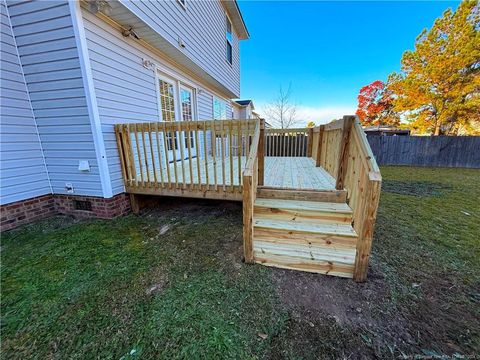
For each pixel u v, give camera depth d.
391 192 5.07
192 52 5.12
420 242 2.61
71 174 3.29
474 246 2.51
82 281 1.94
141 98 3.98
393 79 16.20
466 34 11.70
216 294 1.77
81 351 1.30
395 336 1.38
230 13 8.09
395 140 10.23
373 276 1.98
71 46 2.75
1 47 2.77
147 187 3.39
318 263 2.01
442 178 6.86
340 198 2.63
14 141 2.96
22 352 1.30
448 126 13.83
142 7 3.30
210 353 1.29
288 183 3.12
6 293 1.79
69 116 3.02
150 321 1.51
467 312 1.57
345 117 2.47
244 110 14.27
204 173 4.11
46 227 3.05
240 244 2.59
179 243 2.63
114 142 3.34
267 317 1.54
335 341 1.36
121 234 2.87
